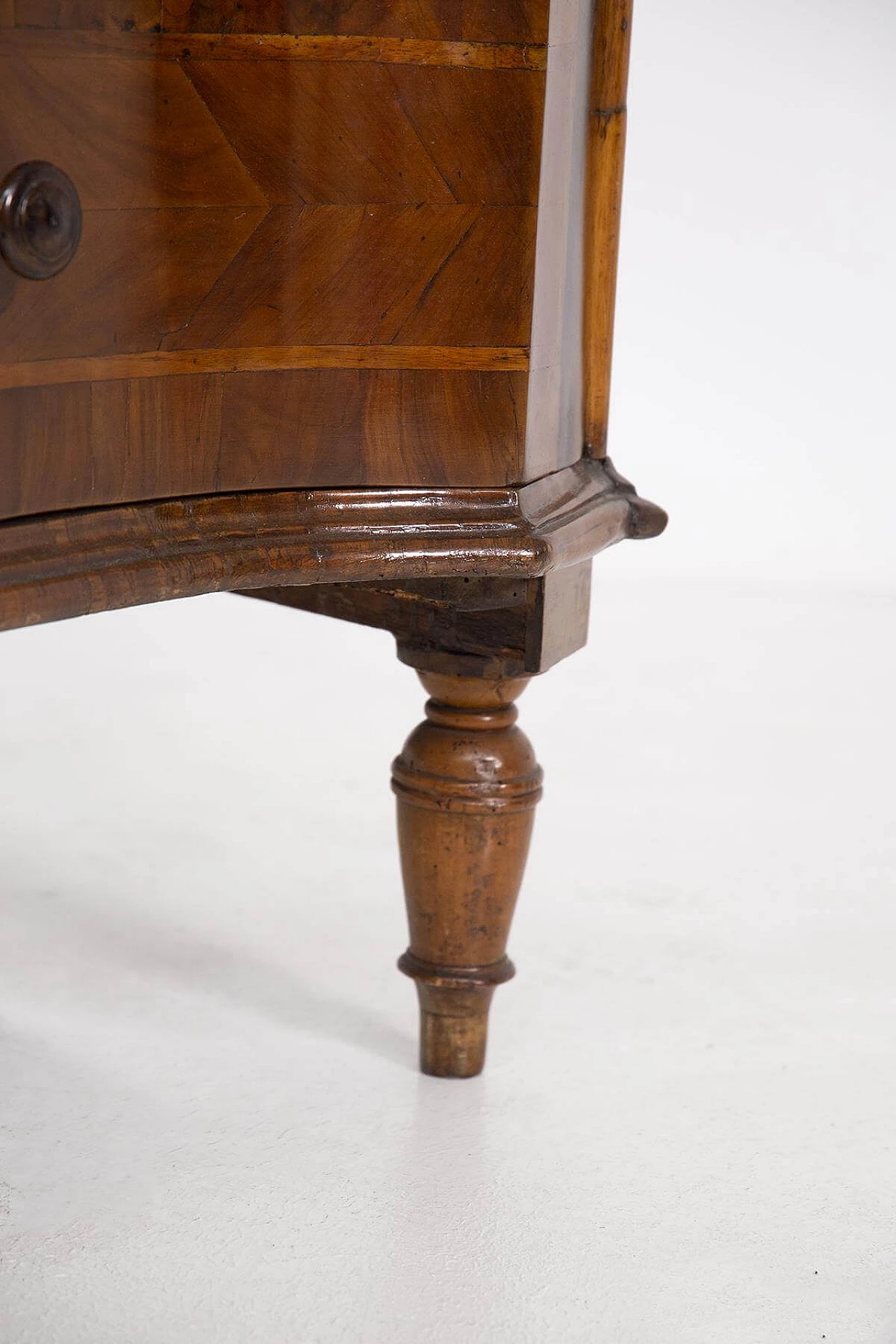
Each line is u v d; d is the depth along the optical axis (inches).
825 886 72.5
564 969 63.0
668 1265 44.5
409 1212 46.6
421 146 41.2
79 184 36.0
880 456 133.0
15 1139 49.4
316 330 41.3
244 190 39.2
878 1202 48.0
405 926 67.0
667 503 134.2
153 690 99.2
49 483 37.2
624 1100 53.4
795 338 132.0
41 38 34.7
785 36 128.3
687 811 81.7
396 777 51.8
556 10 42.0
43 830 75.4
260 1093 53.0
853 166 129.0
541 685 103.2
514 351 43.8
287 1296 42.4
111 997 59.1
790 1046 57.4
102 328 37.4
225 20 37.9
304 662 107.1
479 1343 40.8
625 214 130.6
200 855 73.4
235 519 41.1
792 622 120.4
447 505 43.8
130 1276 42.9
